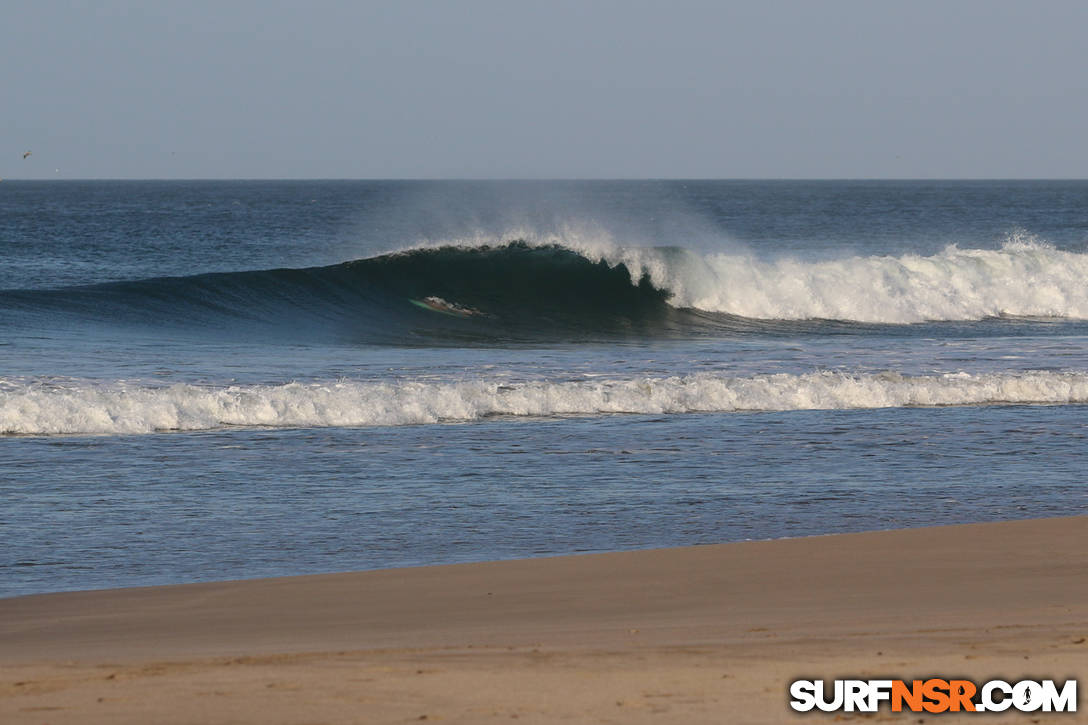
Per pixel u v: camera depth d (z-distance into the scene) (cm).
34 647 2597
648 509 4431
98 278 15188
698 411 6700
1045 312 12106
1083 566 3369
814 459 5400
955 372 7906
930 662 2159
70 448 5462
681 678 2031
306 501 4531
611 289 11912
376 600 3095
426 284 11756
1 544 3859
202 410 6150
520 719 1791
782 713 1838
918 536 3847
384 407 6347
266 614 2953
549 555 3784
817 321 11556
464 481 4900
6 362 7356
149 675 2081
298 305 10981
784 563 3481
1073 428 6238
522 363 8150
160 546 3866
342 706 1864
